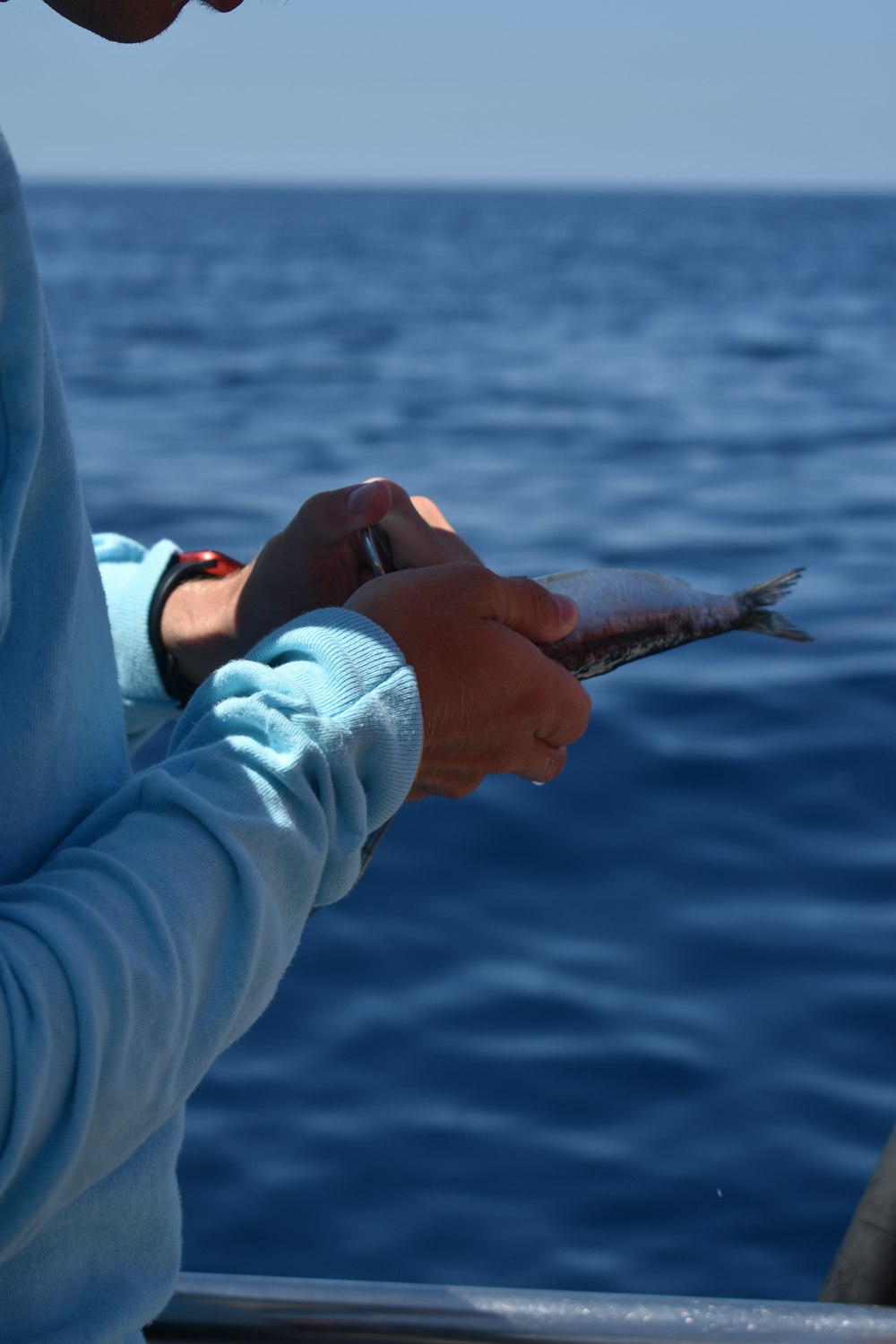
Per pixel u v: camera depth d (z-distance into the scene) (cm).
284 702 79
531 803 750
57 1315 79
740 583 1231
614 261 8088
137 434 2144
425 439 2142
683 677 945
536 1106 519
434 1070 539
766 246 10375
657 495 1672
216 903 73
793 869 686
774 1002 576
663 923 639
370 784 83
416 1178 482
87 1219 79
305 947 621
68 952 66
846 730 850
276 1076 536
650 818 738
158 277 6241
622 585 151
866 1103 514
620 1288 436
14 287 72
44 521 77
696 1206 468
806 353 3447
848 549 1358
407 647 87
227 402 2527
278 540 119
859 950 612
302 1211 467
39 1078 63
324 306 4784
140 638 131
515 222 16450
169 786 75
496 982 594
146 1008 68
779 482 1758
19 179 72
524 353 3431
